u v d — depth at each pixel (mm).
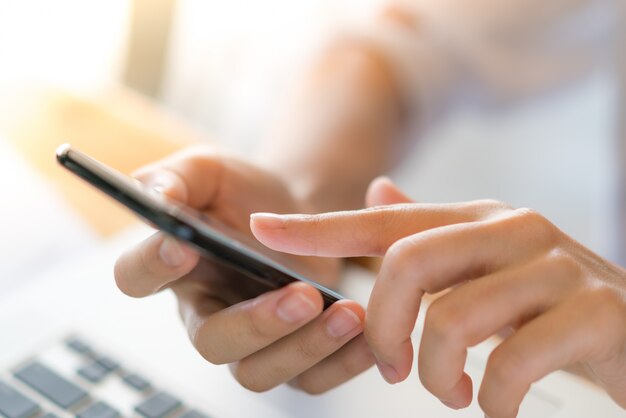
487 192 1003
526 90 930
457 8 894
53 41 1150
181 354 504
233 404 479
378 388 493
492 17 895
